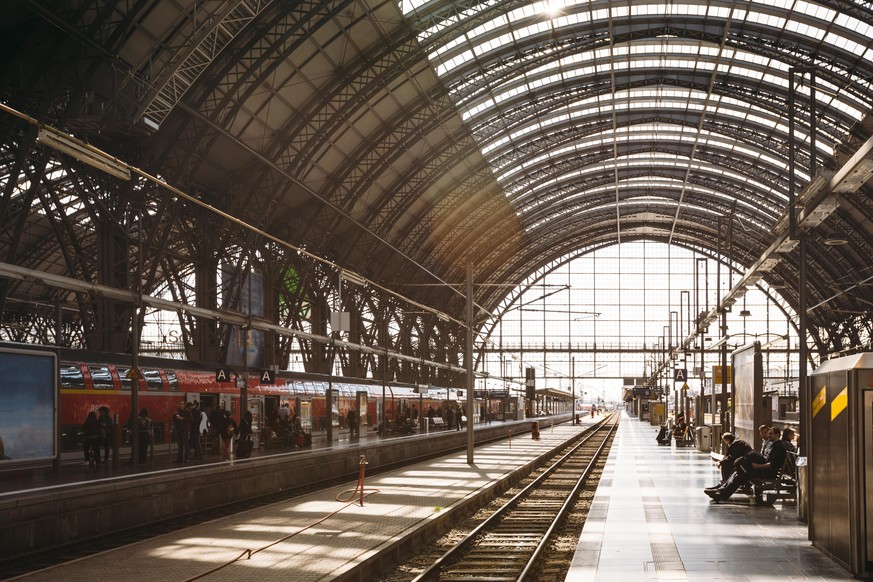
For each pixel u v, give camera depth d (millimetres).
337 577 12844
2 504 16281
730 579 11859
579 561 13289
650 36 48844
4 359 21047
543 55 49594
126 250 35250
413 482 29219
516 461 41219
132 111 30281
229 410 38969
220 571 13305
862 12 42000
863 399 12164
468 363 38312
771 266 32875
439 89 49688
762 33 47875
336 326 39938
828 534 13719
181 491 23031
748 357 29422
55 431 22469
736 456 22422
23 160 29344
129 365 32188
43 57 28969
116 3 28812
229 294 45875
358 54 42688
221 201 45344
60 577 13086
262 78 37188
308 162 47000
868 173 19734
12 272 23531
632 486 26125
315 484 31609
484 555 17062
